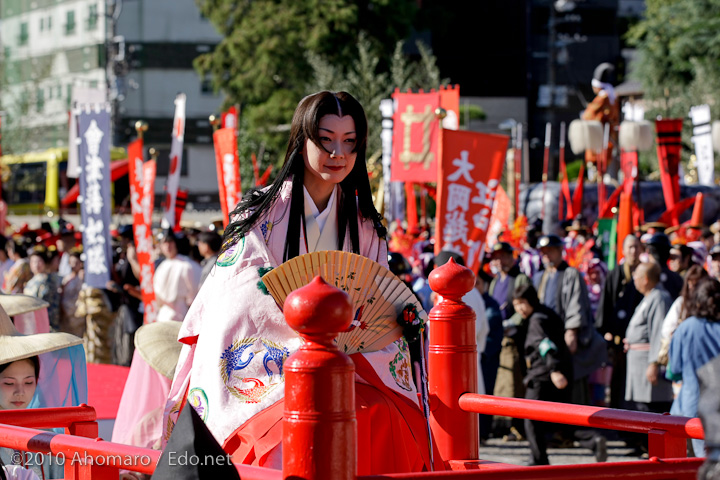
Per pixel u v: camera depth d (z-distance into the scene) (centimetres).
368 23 3272
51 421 346
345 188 351
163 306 986
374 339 335
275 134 3059
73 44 4772
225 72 3569
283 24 3167
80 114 1117
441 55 4797
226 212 1016
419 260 1195
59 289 1149
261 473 244
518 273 1016
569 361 839
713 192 2250
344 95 338
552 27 4750
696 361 660
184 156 4666
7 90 3544
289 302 224
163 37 4694
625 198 1241
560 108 4725
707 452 187
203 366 316
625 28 4766
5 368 438
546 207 2188
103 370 796
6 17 5044
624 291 938
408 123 919
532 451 801
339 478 221
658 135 1384
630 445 952
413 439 333
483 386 821
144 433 496
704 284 671
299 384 222
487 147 800
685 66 3734
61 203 3095
